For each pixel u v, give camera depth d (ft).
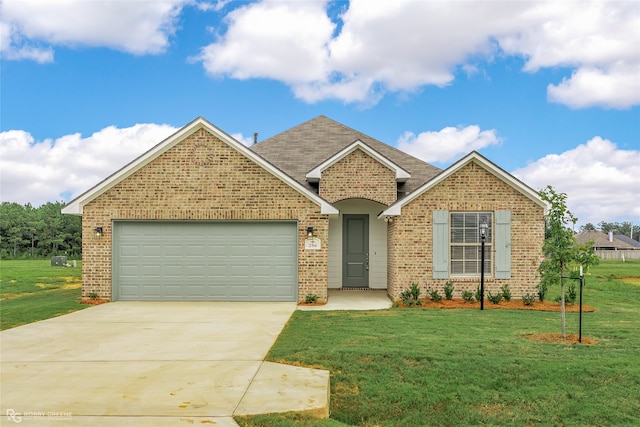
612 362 26.61
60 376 23.79
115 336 33.55
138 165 50.83
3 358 27.43
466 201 51.24
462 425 21.43
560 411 22.15
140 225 51.29
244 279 51.19
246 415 18.81
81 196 50.60
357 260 63.77
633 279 89.71
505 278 50.83
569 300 49.55
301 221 50.60
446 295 50.03
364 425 21.57
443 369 25.79
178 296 51.08
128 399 20.42
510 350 29.01
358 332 34.06
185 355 28.04
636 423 21.09
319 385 22.41
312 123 76.69
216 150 51.06
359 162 59.67
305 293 50.24
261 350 29.30
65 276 92.02
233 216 50.65
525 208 51.24
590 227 416.67
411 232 51.21
